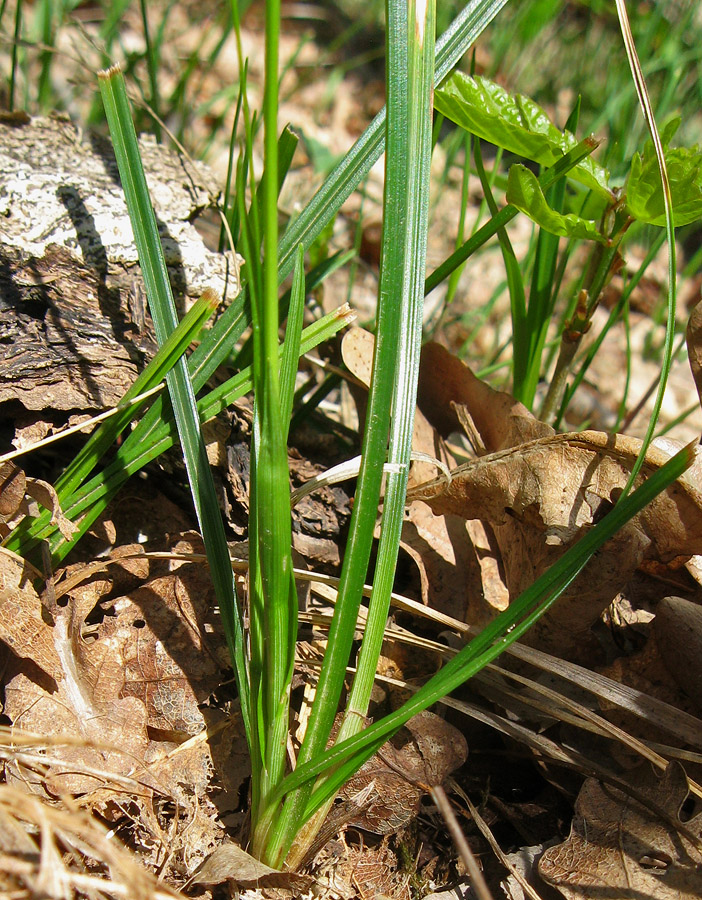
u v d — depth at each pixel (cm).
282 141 33
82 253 34
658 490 26
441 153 67
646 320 61
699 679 31
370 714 32
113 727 29
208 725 30
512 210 32
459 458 39
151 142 40
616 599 34
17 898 23
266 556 25
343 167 31
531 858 29
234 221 38
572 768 30
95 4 67
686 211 31
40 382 33
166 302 30
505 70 69
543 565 32
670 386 56
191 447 29
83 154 37
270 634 25
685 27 63
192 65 51
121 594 32
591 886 28
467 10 32
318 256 44
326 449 40
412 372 27
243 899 27
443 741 30
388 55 26
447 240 59
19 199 34
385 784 30
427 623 34
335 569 36
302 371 44
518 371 39
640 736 31
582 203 38
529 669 32
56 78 55
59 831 24
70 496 30
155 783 28
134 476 35
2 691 29
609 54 69
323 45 77
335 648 26
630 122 58
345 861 29
